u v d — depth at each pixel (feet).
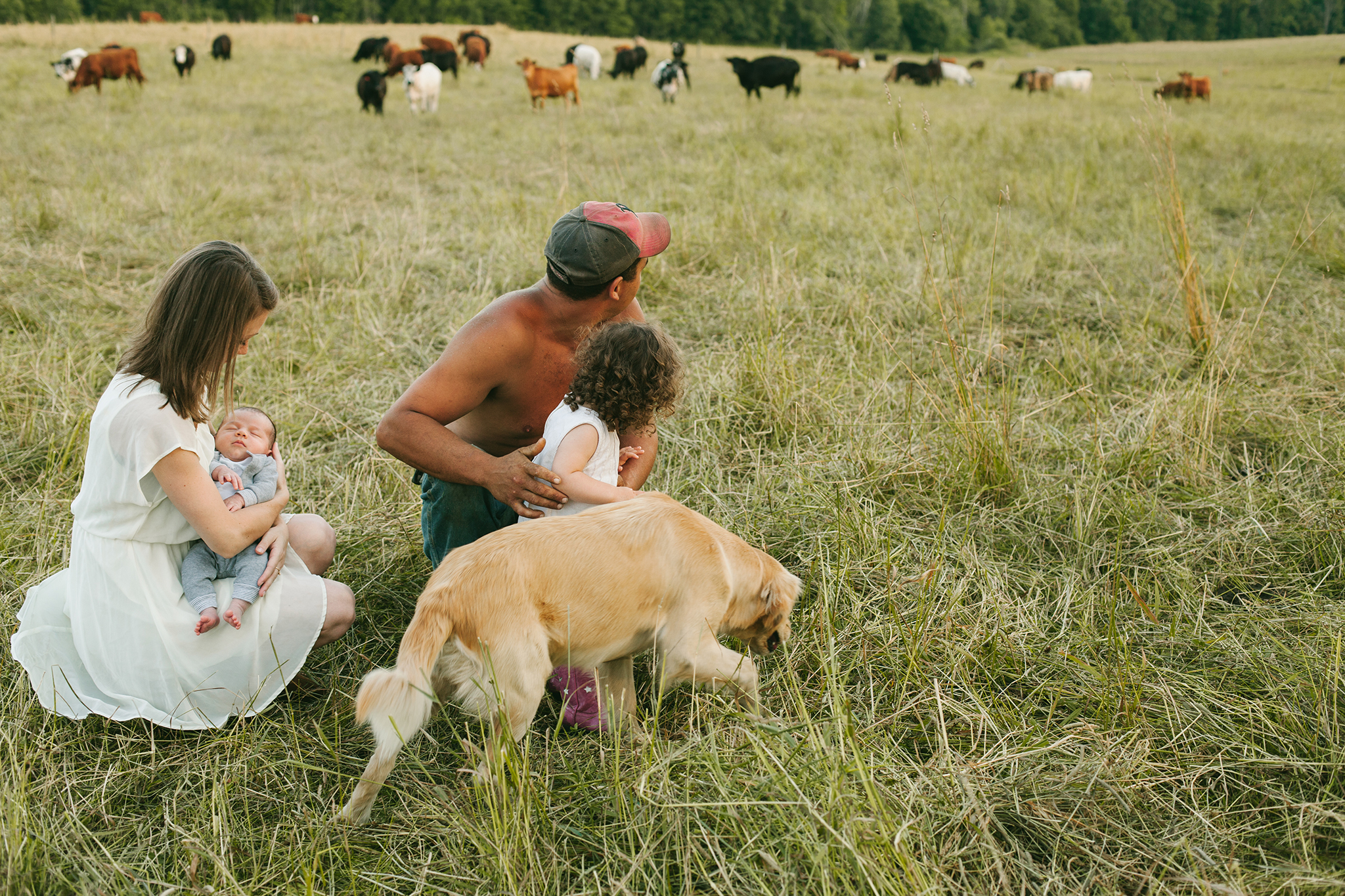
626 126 48.14
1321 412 13.41
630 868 6.47
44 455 12.22
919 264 20.18
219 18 239.50
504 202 26.22
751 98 73.41
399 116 52.70
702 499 11.51
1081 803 7.06
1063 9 320.50
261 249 21.98
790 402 13.66
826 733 7.39
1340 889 6.12
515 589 6.92
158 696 7.57
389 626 9.39
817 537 10.47
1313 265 21.04
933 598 9.45
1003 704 8.27
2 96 52.70
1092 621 9.39
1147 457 12.30
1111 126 45.03
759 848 6.42
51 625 7.75
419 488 11.53
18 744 7.43
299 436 13.15
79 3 233.96
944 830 6.76
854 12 298.35
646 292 19.24
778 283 18.22
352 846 6.72
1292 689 8.20
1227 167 33.63
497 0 261.65
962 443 12.32
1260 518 11.04
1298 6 315.17
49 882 6.31
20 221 22.22
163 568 7.52
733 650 9.14
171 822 6.79
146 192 26.05
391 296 18.40
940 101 70.74
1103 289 19.67
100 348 15.29
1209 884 6.20
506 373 8.45
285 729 7.86
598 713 7.94
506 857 6.16
